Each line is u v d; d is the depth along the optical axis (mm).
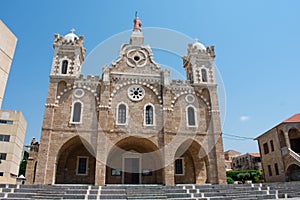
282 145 37594
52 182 28984
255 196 20672
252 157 73438
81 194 20344
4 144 57312
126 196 20344
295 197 21391
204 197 20453
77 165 32750
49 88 32844
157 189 22547
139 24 39844
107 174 32719
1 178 34531
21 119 62000
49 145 30234
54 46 35531
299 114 40562
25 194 19875
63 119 31812
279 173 37438
